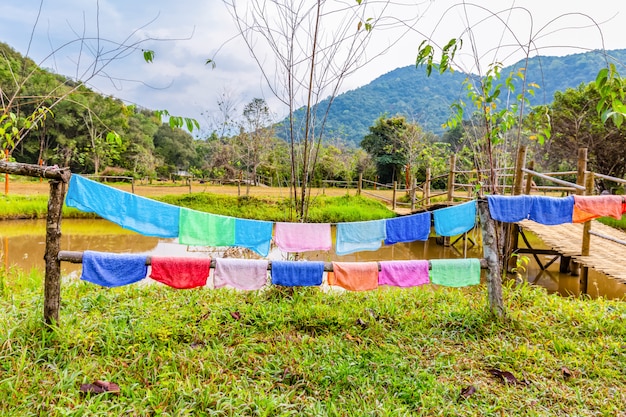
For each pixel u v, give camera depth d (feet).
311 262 12.33
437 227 13.35
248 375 10.55
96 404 8.72
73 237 36.65
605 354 11.77
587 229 21.71
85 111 87.56
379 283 12.67
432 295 17.56
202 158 135.33
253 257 29.99
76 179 11.33
